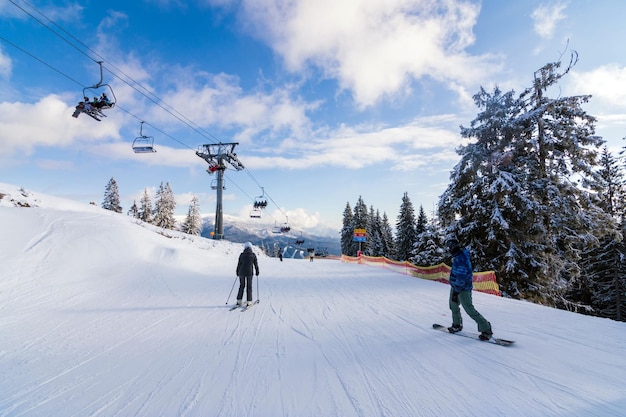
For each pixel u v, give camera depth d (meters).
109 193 54.56
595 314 24.25
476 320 5.12
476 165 15.30
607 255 22.89
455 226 16.12
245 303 8.66
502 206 14.76
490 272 11.56
